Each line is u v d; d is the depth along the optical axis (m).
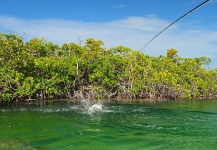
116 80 37.34
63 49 37.66
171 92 39.31
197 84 42.28
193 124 19.44
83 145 13.92
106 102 32.47
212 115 23.58
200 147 13.94
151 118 21.61
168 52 47.84
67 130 16.91
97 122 19.47
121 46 39.03
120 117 21.75
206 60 47.56
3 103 28.62
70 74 33.66
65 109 25.42
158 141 14.91
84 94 36.06
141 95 38.44
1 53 27.36
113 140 14.92
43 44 34.81
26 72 30.77
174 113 24.50
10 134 15.74
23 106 27.05
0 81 27.12
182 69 43.47
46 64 31.03
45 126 17.89
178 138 15.57
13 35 30.27
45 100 32.53
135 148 13.59
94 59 35.62
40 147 13.44
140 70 37.69
